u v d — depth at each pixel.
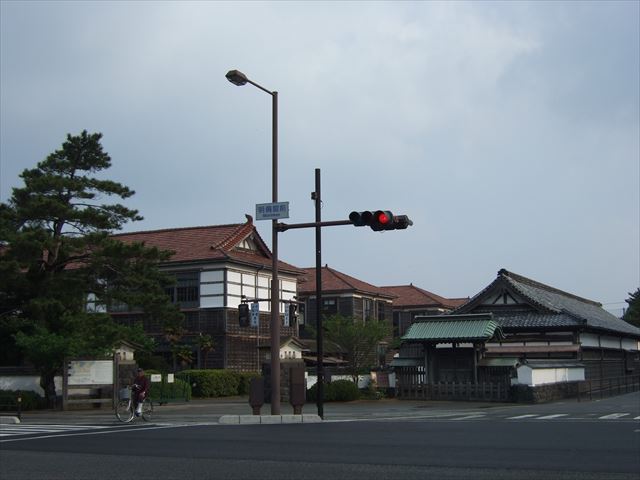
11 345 32.19
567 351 40.12
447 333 34.47
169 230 47.28
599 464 11.34
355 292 58.66
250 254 45.72
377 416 24.55
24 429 19.59
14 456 13.31
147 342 33.03
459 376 34.84
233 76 21.45
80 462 12.38
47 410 27.94
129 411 22.94
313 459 12.27
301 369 22.94
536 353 40.78
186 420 23.00
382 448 13.73
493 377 34.22
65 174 28.77
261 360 43.84
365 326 37.91
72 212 27.47
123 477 10.67
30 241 25.89
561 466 11.15
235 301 42.31
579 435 15.87
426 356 35.44
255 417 21.58
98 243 27.70
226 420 21.64
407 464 11.53
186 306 42.31
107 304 28.97
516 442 14.54
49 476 10.87
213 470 11.20
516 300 42.16
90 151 28.94
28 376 29.86
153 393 30.69
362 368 37.62
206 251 42.62
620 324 53.56
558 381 36.16
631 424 18.88
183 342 41.94
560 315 40.75
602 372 45.50
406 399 35.09
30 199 27.77
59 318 28.44
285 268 47.41
